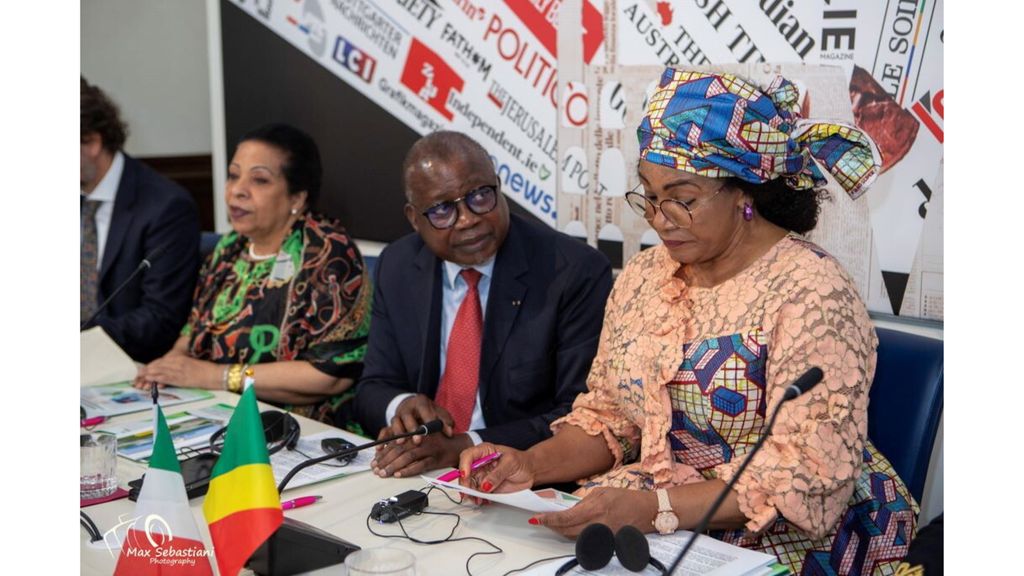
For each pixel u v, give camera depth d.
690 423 1.68
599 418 1.84
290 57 3.49
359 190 3.38
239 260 2.72
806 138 1.63
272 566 1.34
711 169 1.56
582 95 2.70
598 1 2.63
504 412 2.18
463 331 2.21
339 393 2.54
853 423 1.50
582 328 2.14
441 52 3.06
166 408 2.18
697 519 1.47
